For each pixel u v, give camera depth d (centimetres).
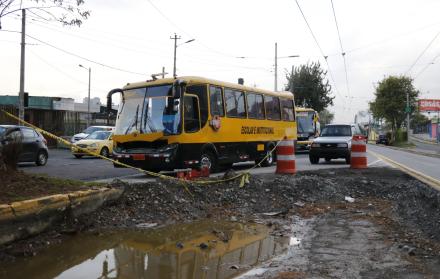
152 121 1423
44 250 600
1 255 563
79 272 522
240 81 1917
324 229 765
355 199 1081
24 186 722
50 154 3080
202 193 948
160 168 1395
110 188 804
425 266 555
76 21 952
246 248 639
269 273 529
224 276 516
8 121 3288
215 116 1557
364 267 552
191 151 1439
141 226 746
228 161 1645
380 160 2288
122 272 524
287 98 2156
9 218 594
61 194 699
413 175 1449
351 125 2211
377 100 7238
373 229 763
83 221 712
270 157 1967
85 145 2564
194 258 584
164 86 1438
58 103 5209
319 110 6469
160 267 545
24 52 3020
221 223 800
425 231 742
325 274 525
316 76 6366
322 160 2431
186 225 773
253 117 1827
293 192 1056
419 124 11200
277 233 732
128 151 1439
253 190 1033
